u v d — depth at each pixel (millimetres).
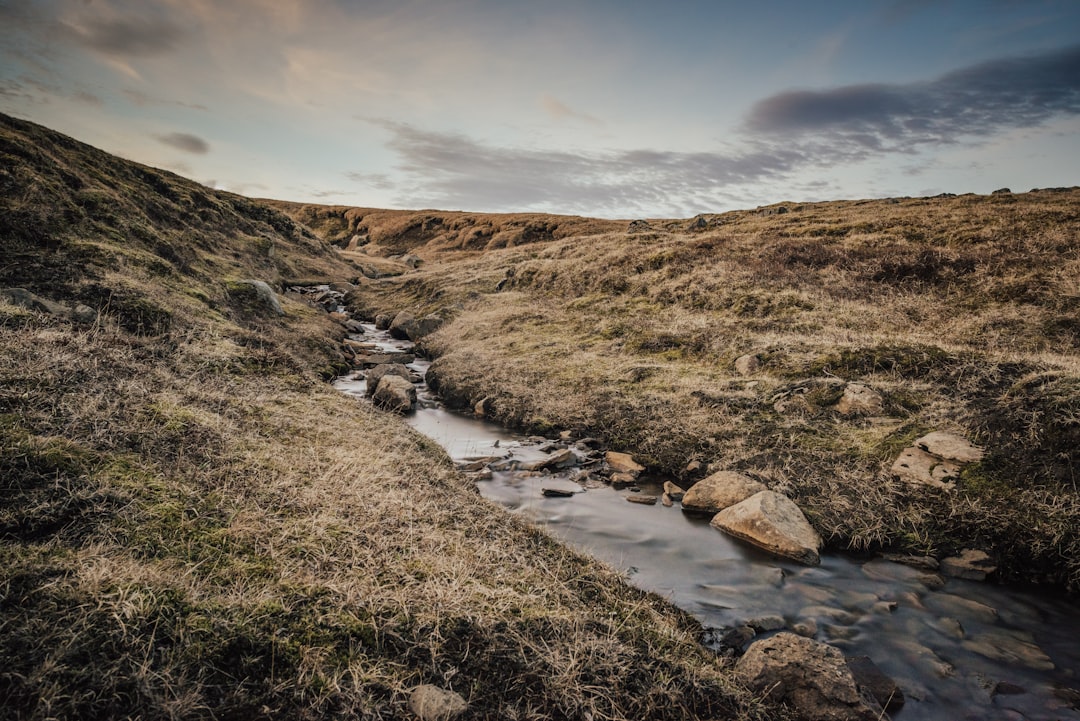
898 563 7637
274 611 4215
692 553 7816
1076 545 7152
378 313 32531
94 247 15398
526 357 18453
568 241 41938
